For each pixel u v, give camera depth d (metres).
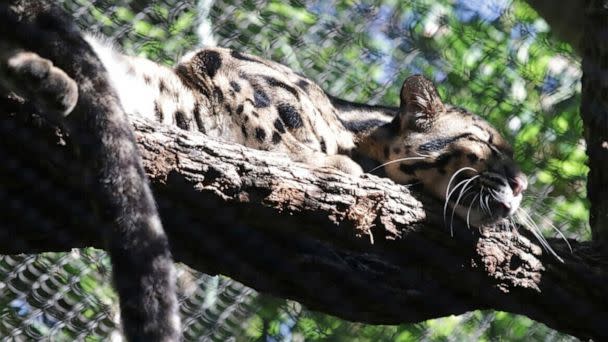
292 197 7.50
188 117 8.84
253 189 7.41
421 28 12.90
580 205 12.46
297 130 9.02
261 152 7.54
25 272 10.65
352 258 8.52
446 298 8.59
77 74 6.91
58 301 10.67
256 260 8.25
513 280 8.24
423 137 9.22
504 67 13.11
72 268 10.80
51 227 7.60
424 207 7.95
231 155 7.38
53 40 6.98
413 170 9.20
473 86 12.95
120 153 6.66
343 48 12.52
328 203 7.58
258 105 8.96
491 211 8.66
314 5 12.58
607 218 8.55
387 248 7.94
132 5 11.77
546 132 12.81
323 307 8.71
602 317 8.40
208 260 8.18
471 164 8.96
